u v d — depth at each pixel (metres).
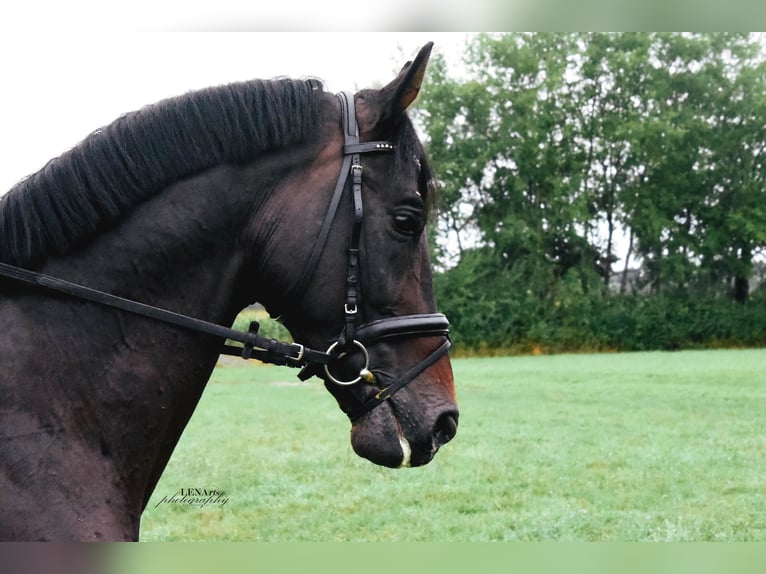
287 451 8.95
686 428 10.80
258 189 2.06
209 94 2.06
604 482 7.46
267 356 2.04
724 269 36.22
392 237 2.08
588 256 36.19
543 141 36.31
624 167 36.75
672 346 32.62
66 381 1.88
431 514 6.29
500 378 19.20
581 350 32.56
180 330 2.01
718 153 35.44
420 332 2.10
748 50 35.16
